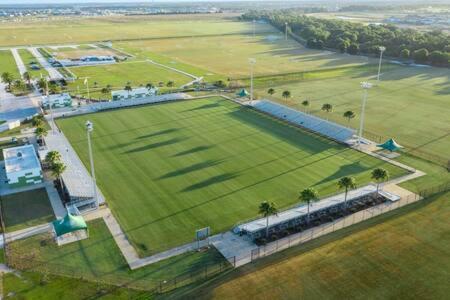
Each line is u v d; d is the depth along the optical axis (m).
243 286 49.44
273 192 72.00
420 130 102.44
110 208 67.50
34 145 95.19
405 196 70.25
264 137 97.94
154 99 127.94
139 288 49.84
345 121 109.88
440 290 48.25
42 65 190.75
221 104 125.31
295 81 156.62
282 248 56.97
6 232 61.50
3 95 138.25
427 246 56.22
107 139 97.12
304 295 47.72
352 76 165.50
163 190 73.06
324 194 70.69
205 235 58.66
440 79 157.75
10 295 48.53
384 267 52.12
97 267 53.66
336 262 53.28
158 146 92.69
